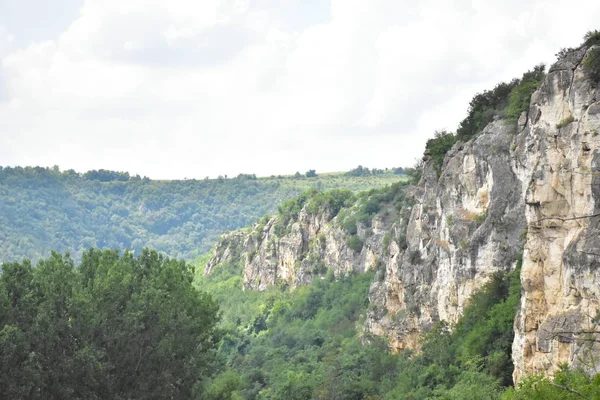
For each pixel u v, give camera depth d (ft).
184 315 226.17
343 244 508.12
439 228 259.80
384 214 471.21
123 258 251.60
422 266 273.75
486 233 226.17
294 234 587.68
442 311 248.11
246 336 486.38
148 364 216.74
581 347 137.80
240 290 634.43
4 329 185.88
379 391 258.98
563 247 150.10
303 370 342.85
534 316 156.46
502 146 227.81
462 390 187.52
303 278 546.26
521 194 220.02
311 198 604.49
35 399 189.67
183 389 228.02
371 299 360.89
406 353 270.05
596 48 148.25
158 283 236.84
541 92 159.33
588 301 139.74
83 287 222.89
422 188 297.74
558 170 151.74
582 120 146.72
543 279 154.61
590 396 117.39
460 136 276.62
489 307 217.97
